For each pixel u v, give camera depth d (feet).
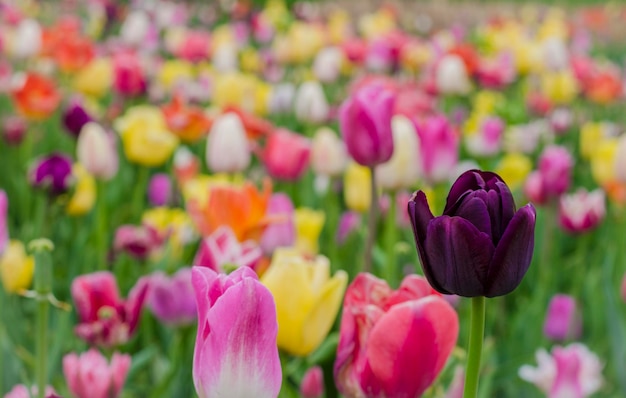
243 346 4.29
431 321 4.90
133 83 20.27
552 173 13.47
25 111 18.44
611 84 25.77
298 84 29.37
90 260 13.15
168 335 10.85
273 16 40.11
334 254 13.97
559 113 23.73
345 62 28.35
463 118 23.81
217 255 6.73
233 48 28.53
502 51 29.50
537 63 28.60
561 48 28.25
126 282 13.16
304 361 8.04
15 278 10.70
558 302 12.45
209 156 12.74
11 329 10.33
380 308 5.36
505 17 51.57
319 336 6.01
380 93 8.62
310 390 7.69
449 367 7.63
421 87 22.66
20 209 17.89
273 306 4.31
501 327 13.89
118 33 41.29
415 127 11.80
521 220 4.18
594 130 20.75
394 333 4.91
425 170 11.82
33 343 10.96
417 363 4.97
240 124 12.63
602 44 49.57
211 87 23.58
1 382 8.43
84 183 13.56
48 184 12.32
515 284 4.34
